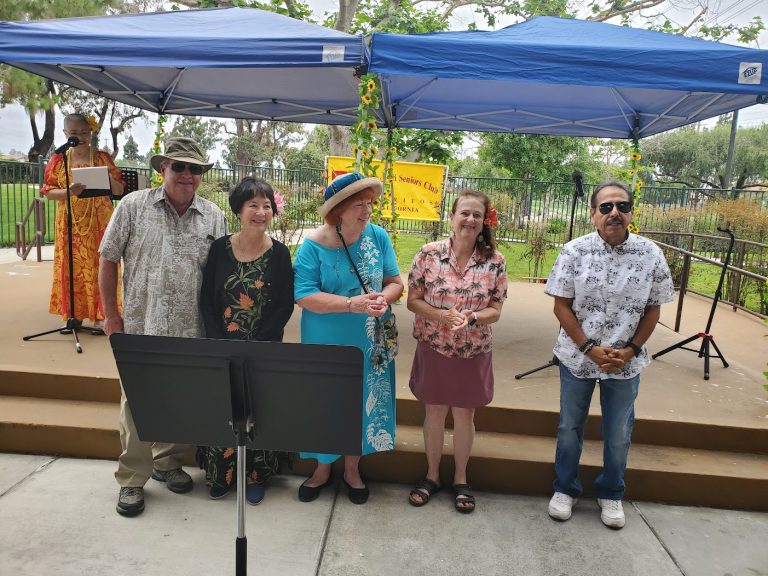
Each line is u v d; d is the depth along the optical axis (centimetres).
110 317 291
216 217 301
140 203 287
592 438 370
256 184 279
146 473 299
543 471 334
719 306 758
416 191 769
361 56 358
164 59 362
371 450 293
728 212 1048
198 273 293
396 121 729
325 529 292
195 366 180
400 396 385
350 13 1268
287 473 346
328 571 261
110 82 596
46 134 2066
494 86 589
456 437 316
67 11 1255
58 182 465
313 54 359
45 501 304
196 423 190
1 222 1062
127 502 293
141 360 183
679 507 329
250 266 287
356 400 178
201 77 604
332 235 285
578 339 286
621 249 284
